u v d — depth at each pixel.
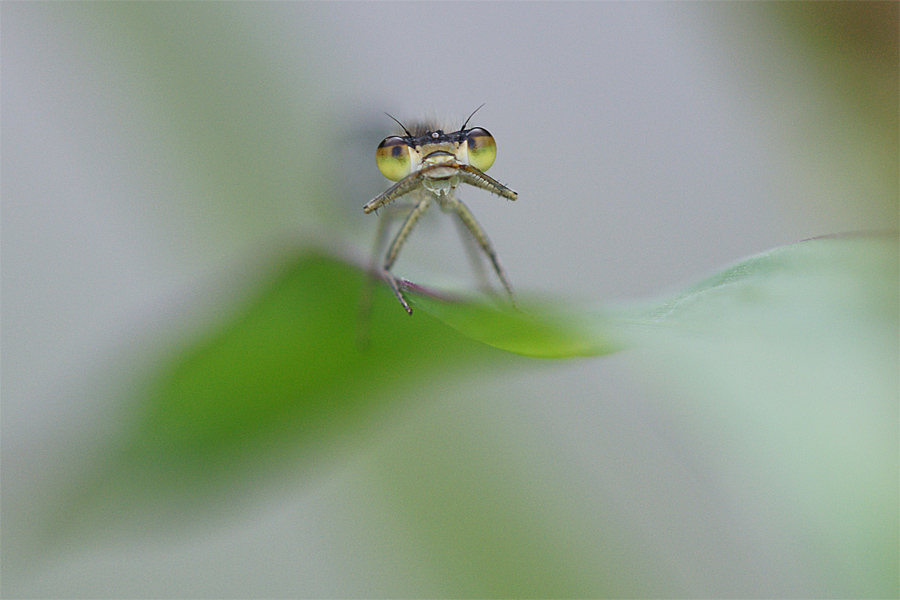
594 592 0.08
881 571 0.07
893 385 0.07
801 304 0.07
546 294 0.08
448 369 0.08
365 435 0.08
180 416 0.08
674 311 0.08
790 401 0.07
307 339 0.08
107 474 0.08
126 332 0.08
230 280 0.08
